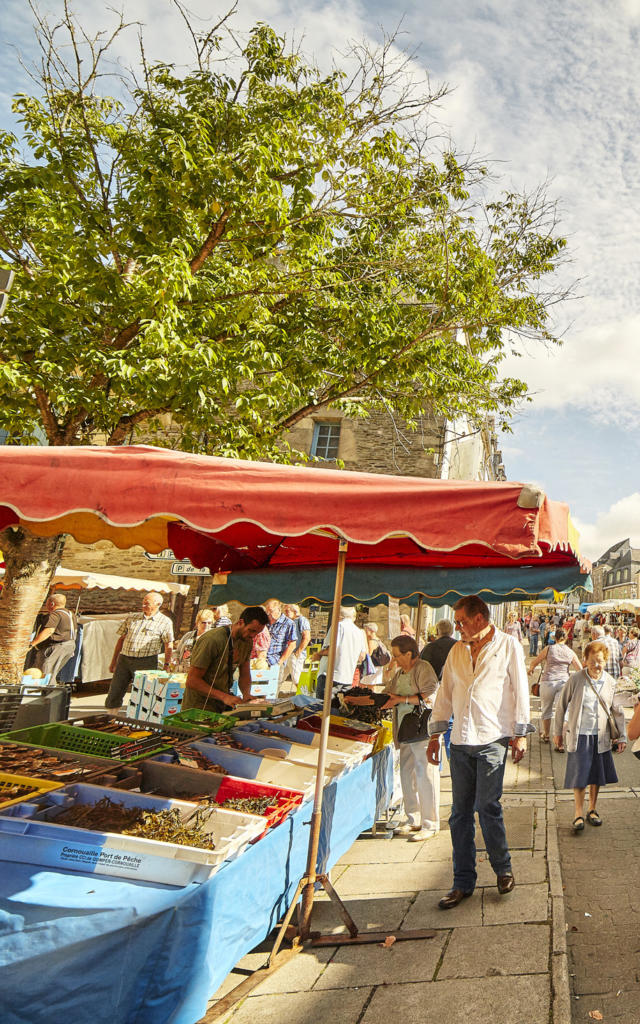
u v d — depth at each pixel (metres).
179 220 6.76
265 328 7.19
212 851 2.72
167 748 4.48
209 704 5.95
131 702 8.85
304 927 3.69
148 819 3.10
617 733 6.19
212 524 2.61
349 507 2.66
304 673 12.13
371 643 10.48
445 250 8.20
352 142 7.84
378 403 9.48
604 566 115.88
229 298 7.25
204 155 6.48
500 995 3.10
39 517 2.56
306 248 7.54
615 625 43.62
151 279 6.41
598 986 3.44
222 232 7.12
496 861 4.25
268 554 5.85
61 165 6.55
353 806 4.90
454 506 2.66
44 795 3.29
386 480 2.79
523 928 3.75
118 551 15.77
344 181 8.04
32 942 2.40
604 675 6.25
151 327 5.58
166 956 2.49
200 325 6.74
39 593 6.28
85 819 3.09
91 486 2.61
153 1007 2.46
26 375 5.82
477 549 4.84
